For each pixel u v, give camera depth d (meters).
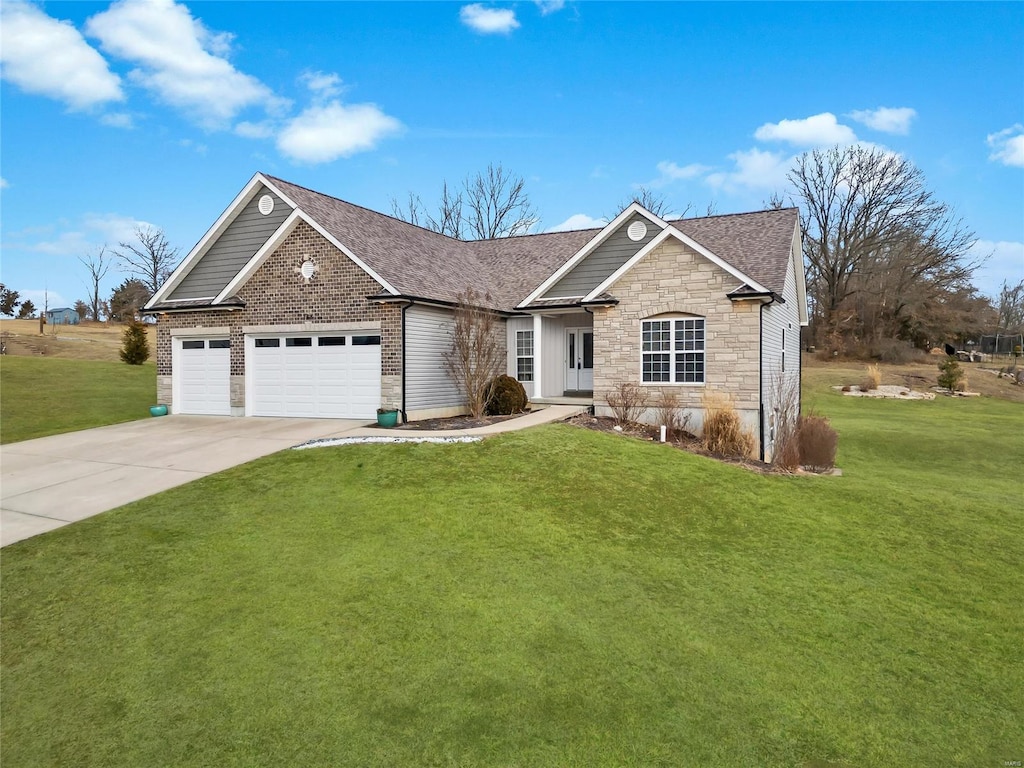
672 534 9.30
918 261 45.59
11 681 5.53
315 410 18.44
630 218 19.33
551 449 12.95
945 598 7.76
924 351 46.31
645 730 4.97
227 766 4.51
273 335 18.92
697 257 16.84
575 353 22.14
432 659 5.84
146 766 4.52
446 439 13.70
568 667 5.79
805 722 5.18
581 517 9.64
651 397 17.39
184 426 17.55
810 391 35.38
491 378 18.98
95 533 8.85
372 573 7.56
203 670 5.64
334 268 17.88
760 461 15.19
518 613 6.73
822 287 50.19
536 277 22.69
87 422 18.94
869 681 5.84
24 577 7.50
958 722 5.30
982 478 17.23
